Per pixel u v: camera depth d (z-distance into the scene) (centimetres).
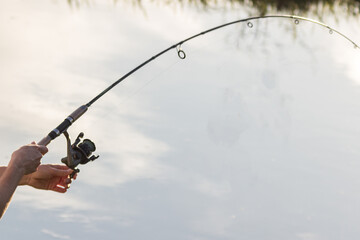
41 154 260
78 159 317
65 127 307
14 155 254
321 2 1351
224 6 1273
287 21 1263
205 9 1239
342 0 1375
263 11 1273
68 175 316
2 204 246
